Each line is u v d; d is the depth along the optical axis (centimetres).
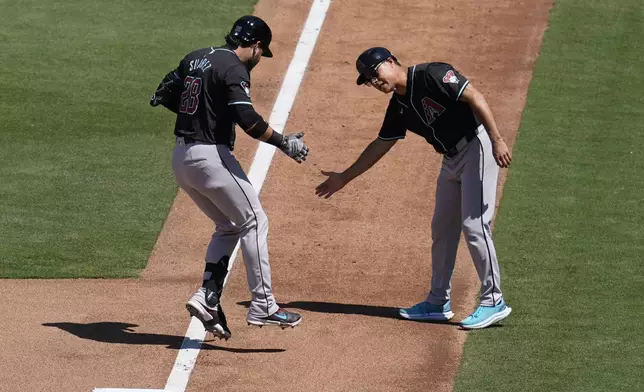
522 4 4834
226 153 2473
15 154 3716
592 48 4475
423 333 2659
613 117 3978
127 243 3194
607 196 3453
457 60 4347
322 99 4081
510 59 4372
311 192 3481
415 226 3278
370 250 3144
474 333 2662
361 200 3431
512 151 3731
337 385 2397
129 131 3888
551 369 2466
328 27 4609
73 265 3053
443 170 2669
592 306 2805
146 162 3688
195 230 3281
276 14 4728
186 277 3002
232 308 2814
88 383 2389
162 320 2725
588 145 3788
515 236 3212
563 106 4044
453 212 2684
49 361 2486
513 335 2647
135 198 3466
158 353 2538
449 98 2517
